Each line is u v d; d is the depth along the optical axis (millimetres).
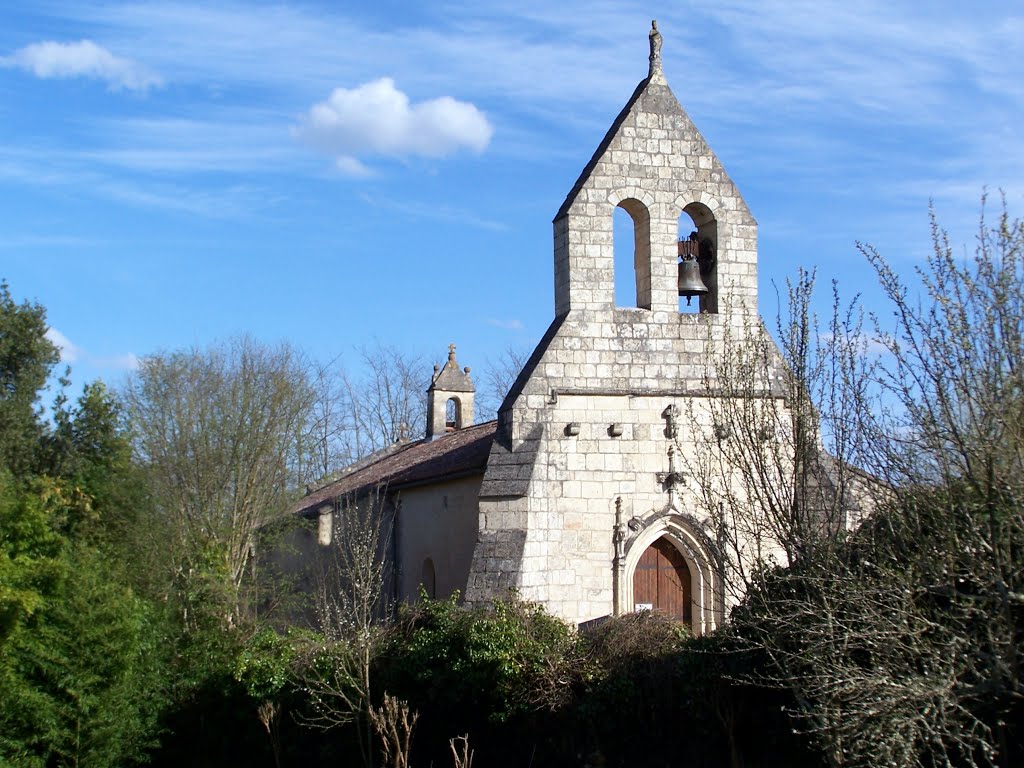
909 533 14789
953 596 13602
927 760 15688
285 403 43469
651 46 25375
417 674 21766
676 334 24375
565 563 23344
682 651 20141
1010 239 13602
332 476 52750
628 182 24547
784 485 19000
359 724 21766
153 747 24219
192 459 41219
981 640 14156
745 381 19516
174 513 37000
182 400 42375
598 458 23734
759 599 17297
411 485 32719
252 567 39656
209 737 25234
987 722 15281
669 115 24938
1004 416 13055
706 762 19703
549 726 20344
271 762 24297
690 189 24766
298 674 24078
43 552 24797
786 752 18859
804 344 18453
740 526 21594
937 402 14164
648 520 23609
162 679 25016
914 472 14875
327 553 39875
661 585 24047
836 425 16984
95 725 22094
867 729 13336
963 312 13656
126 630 22719
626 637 20672
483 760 21094
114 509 33844
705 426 24078
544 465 23453
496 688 20594
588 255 24250
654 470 23859
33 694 21625
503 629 20828
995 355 13352
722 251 24719
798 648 16359
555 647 20781
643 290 24891
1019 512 13016
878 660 14422
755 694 19422
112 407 38094
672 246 24625
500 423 24234
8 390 39406
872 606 14438
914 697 13094
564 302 24438
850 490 18016
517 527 22969
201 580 28953
